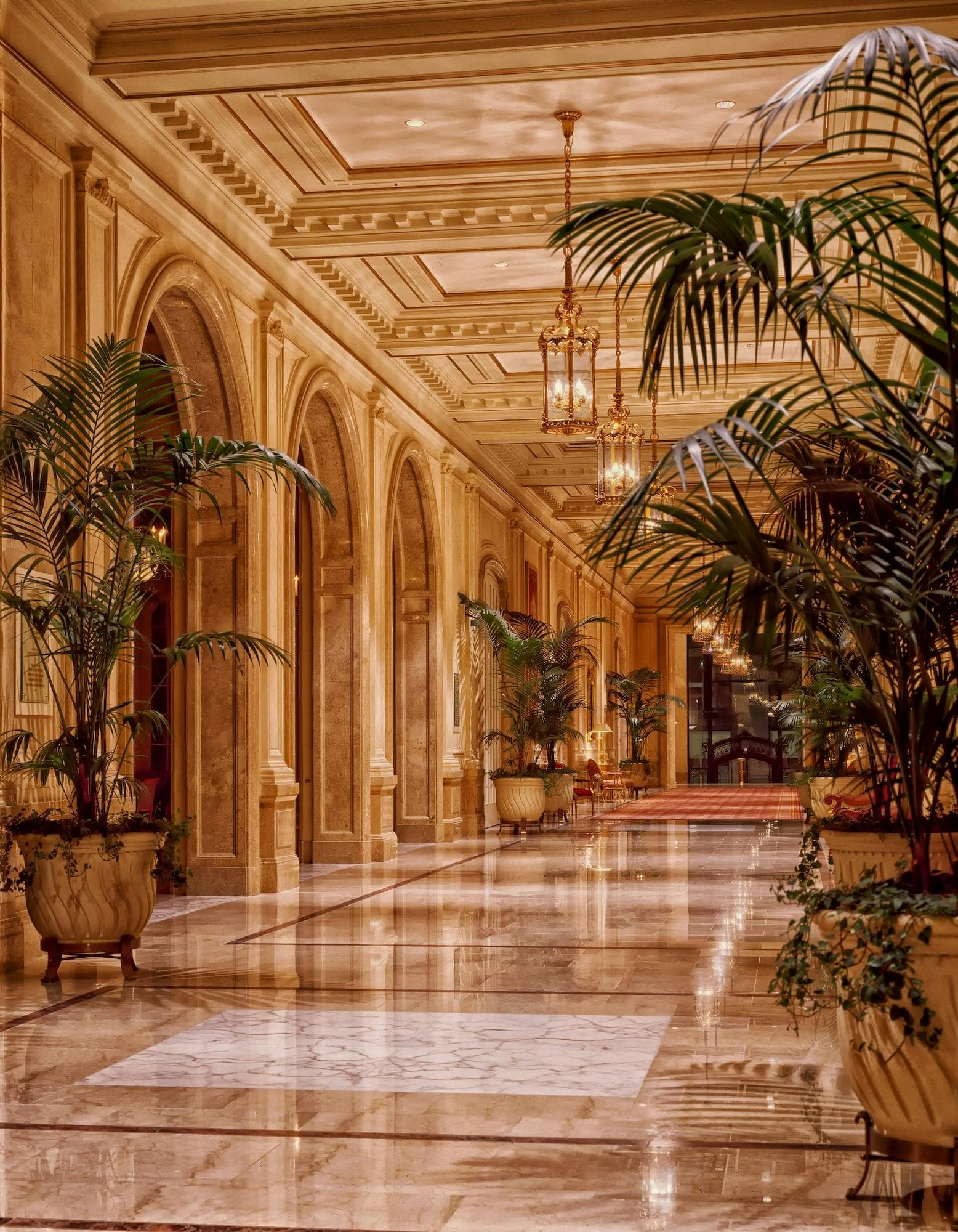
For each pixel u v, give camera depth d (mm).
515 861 16594
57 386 7875
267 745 13148
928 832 4301
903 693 4352
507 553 25203
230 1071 5785
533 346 16453
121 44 9602
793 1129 4867
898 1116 4070
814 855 5355
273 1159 4535
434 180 12266
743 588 4605
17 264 8695
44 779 7992
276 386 13328
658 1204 4062
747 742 48844
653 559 4504
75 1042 6367
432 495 19344
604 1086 5496
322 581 16156
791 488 5027
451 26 9242
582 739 33688
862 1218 3932
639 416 19719
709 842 19922
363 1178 4328
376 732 16797
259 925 10523
